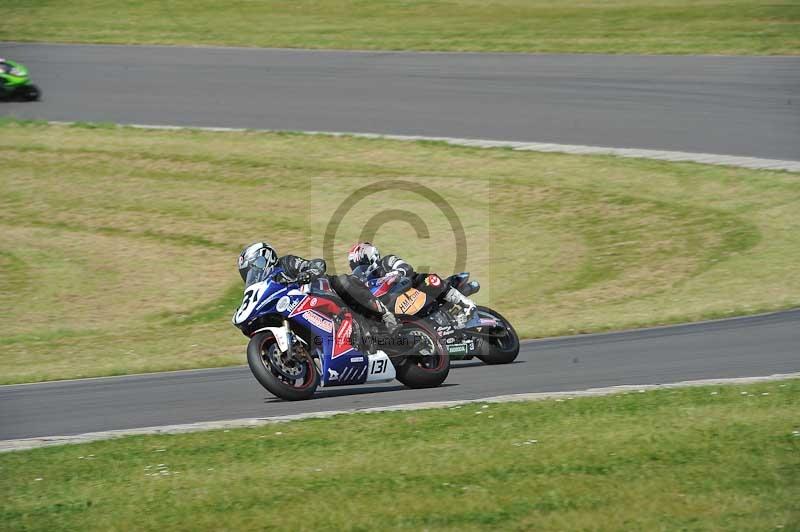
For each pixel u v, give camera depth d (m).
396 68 101.44
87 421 32.31
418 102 90.19
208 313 55.75
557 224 66.06
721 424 26.94
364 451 25.95
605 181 71.56
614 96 89.38
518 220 66.94
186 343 49.28
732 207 66.44
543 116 84.94
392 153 78.06
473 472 23.95
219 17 125.50
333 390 35.56
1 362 46.41
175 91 95.75
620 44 106.25
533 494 22.31
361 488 23.09
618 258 60.38
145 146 81.94
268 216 70.25
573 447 25.55
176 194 74.38
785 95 87.06
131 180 76.69
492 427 27.84
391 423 28.75
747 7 118.81
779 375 33.56
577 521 20.69
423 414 29.78
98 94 95.06
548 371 37.03
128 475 24.97
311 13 127.25
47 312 56.34
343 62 104.56
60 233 69.50
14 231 69.69
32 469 25.84
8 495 23.77
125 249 66.62
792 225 63.09
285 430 28.55
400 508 21.75
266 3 132.38
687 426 26.91
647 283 55.69
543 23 117.81
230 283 60.88
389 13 126.06
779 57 98.69
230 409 32.78
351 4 131.12
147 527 21.25
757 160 73.06
